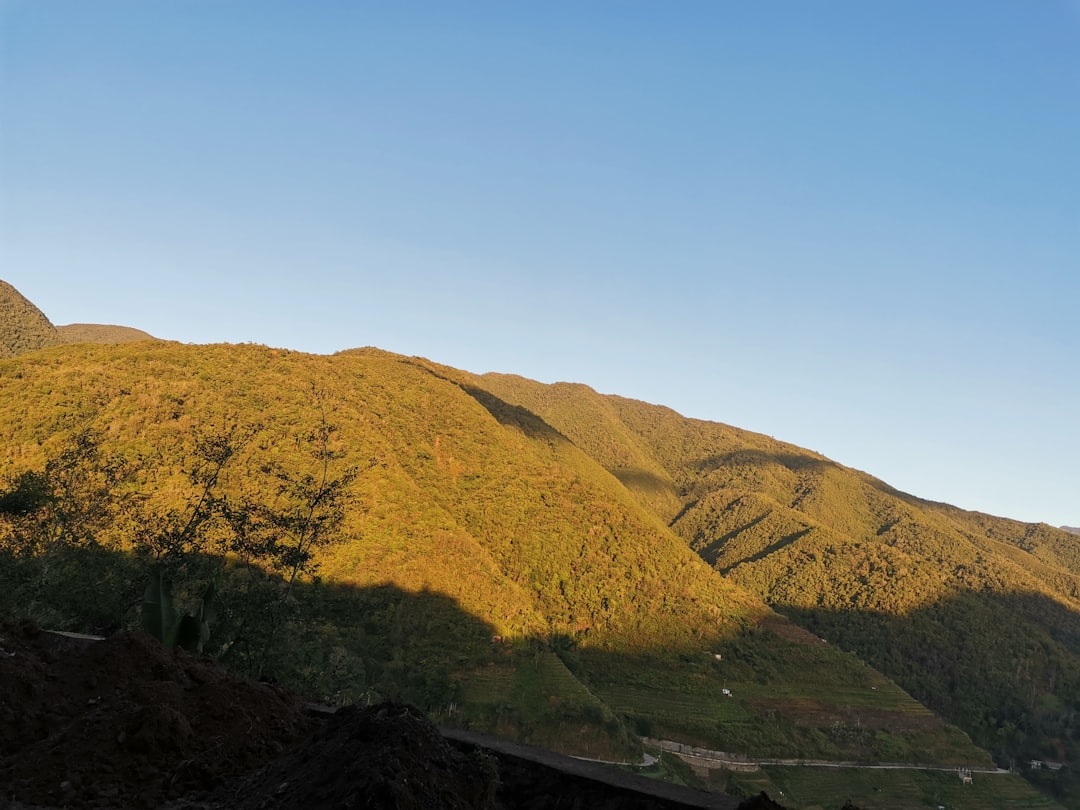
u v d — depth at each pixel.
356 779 3.70
